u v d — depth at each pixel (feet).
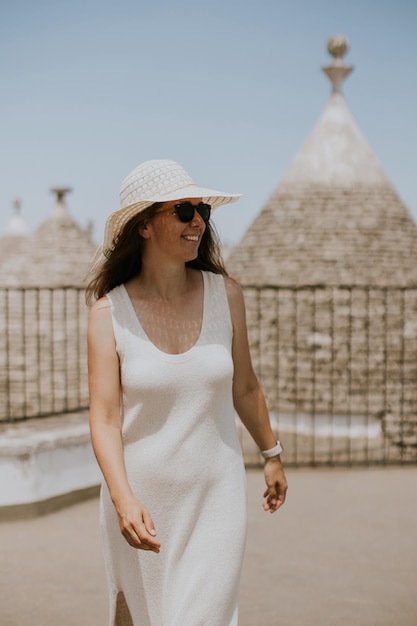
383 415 31.17
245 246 36.09
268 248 34.99
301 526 18.31
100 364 8.24
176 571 8.17
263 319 33.60
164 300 8.50
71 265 37.88
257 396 9.29
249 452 27.53
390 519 18.89
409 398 31.30
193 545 8.17
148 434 8.18
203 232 8.77
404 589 14.26
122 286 8.60
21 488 19.01
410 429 30.76
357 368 31.73
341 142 36.29
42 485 19.42
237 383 9.14
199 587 8.01
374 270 33.30
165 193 8.29
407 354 31.94
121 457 8.06
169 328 8.36
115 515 8.36
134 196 8.47
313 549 16.60
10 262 38.81
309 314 32.76
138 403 8.13
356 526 18.30
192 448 8.14
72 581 14.80
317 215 34.91
